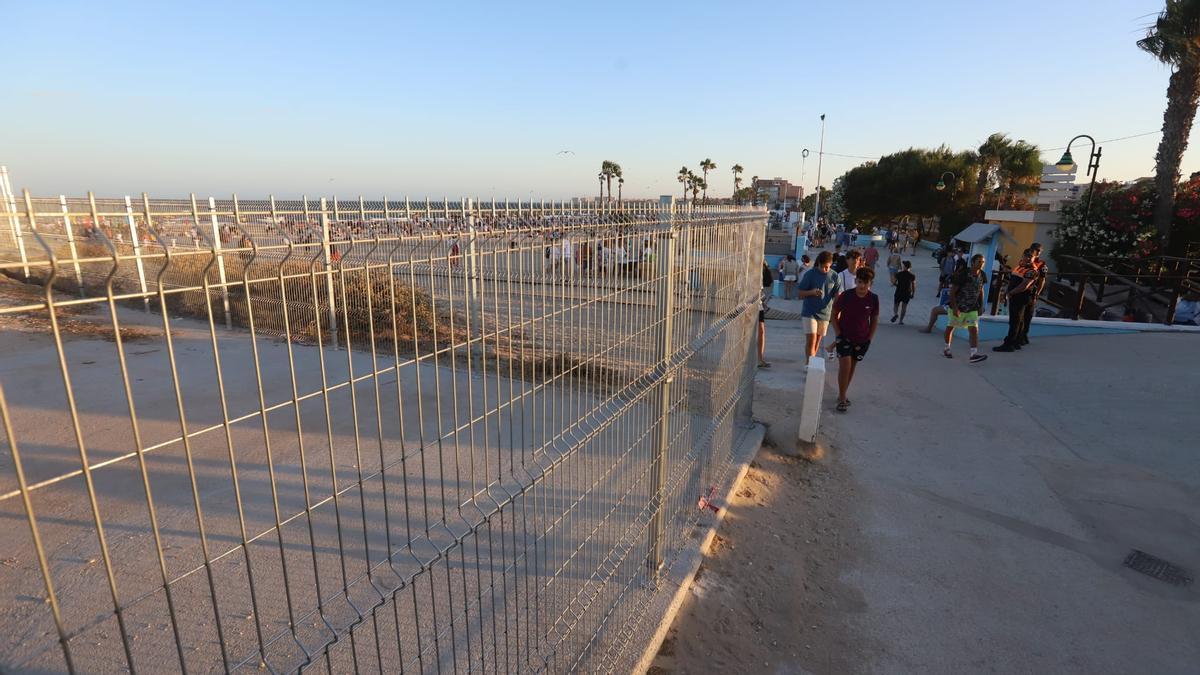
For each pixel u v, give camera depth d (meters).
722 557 4.14
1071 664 3.30
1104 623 3.60
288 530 4.03
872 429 6.48
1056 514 4.79
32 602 3.33
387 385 6.70
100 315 10.63
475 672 2.71
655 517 3.57
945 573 4.06
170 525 4.14
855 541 4.41
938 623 3.60
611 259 2.80
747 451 5.65
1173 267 14.38
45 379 7.32
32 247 1.21
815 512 4.80
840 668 3.26
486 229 2.11
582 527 3.73
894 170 42.66
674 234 3.31
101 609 3.29
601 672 2.92
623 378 3.00
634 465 3.43
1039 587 3.92
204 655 2.96
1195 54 13.84
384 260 1.75
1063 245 17.11
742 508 4.79
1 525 4.11
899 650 3.39
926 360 9.21
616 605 3.32
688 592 3.75
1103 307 11.78
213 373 7.50
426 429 5.59
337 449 5.36
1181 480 5.28
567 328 2.49
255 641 3.04
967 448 6.00
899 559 4.21
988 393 7.61
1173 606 3.74
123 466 5.04
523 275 2.17
